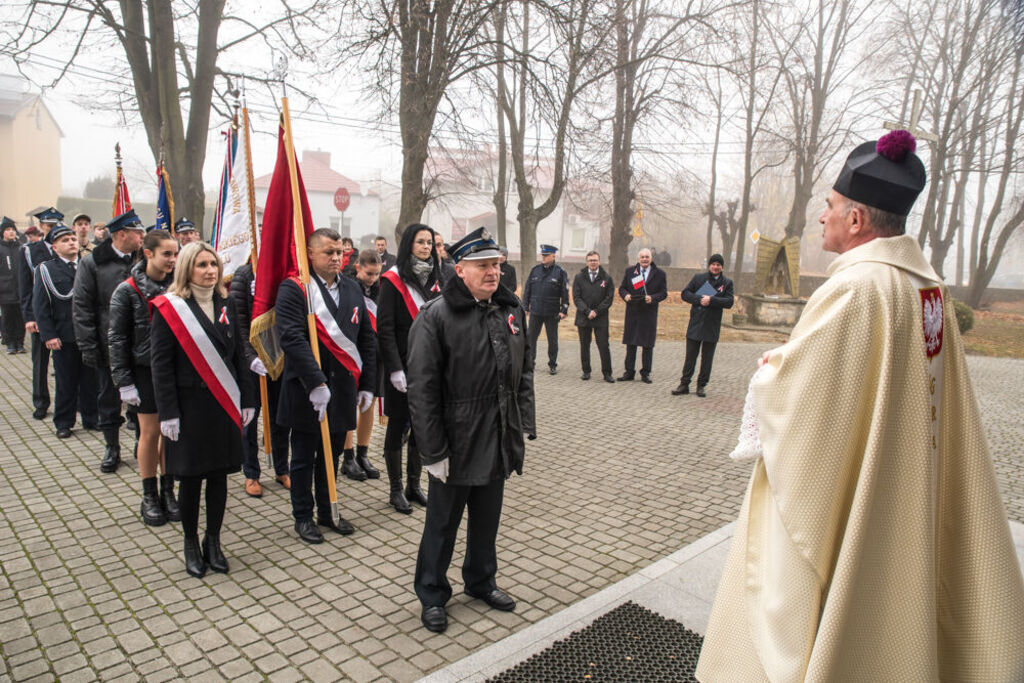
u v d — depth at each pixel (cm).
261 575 381
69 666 292
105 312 529
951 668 198
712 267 895
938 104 2495
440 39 1164
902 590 182
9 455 580
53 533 430
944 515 203
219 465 372
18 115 3903
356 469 551
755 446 202
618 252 2147
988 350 1694
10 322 1048
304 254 420
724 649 209
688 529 459
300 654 304
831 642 176
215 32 1248
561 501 509
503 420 321
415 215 1236
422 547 334
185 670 291
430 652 307
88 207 4022
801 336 190
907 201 192
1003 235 2691
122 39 1234
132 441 625
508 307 332
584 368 1023
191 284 371
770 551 197
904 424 185
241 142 548
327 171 5044
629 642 303
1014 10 919
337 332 434
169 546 416
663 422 766
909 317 185
